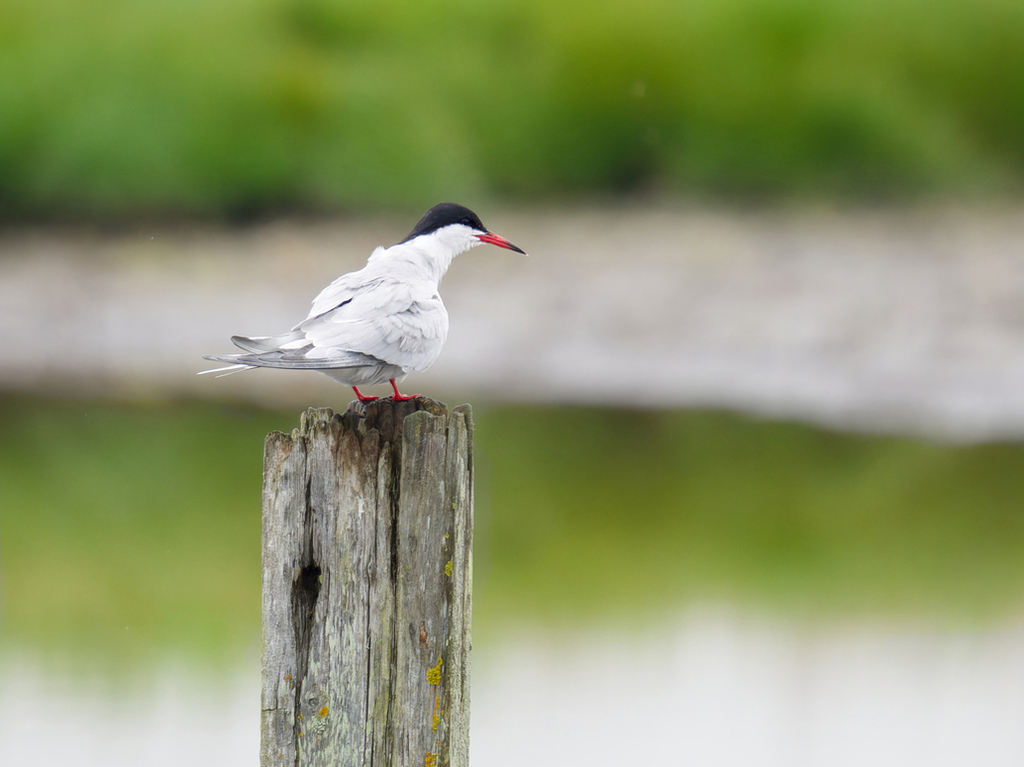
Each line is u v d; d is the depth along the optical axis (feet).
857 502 35.47
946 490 36.14
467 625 14.87
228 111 66.28
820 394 45.85
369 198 65.92
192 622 28.48
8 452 41.65
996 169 65.05
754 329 49.85
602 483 37.50
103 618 28.50
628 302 52.90
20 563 32.35
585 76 67.00
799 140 64.39
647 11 67.56
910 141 64.28
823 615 26.91
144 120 66.03
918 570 29.86
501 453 40.63
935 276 52.44
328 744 14.57
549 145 66.85
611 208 65.26
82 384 50.65
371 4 72.95
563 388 47.93
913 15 67.67
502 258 57.93
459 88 68.85
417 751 14.48
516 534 33.32
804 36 67.26
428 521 14.28
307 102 66.90
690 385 47.47
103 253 62.49
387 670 14.46
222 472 39.29
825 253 56.29
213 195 65.10
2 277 60.03
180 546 33.47
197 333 55.57
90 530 34.68
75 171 65.16
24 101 65.82
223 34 69.46
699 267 55.67
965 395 43.75
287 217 65.51
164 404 47.62
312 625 14.52
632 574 30.01
